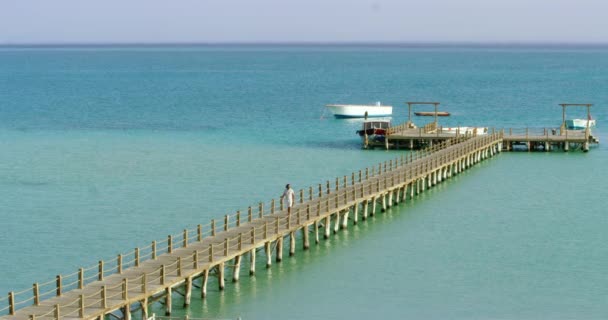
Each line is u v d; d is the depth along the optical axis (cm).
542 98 17312
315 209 5878
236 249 4828
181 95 18188
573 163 8994
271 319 4275
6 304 4525
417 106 16050
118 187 7631
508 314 4375
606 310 4438
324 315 4353
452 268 5197
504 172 8475
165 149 9881
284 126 12356
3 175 8206
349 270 5138
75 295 3981
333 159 9169
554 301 4588
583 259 5378
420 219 6456
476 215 6588
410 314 4375
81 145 10206
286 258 5416
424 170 7525
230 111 14575
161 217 6494
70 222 6334
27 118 13238
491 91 19425
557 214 6612
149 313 4347
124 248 5625
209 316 4303
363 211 6469
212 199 7131
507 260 5356
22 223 6306
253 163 8906
